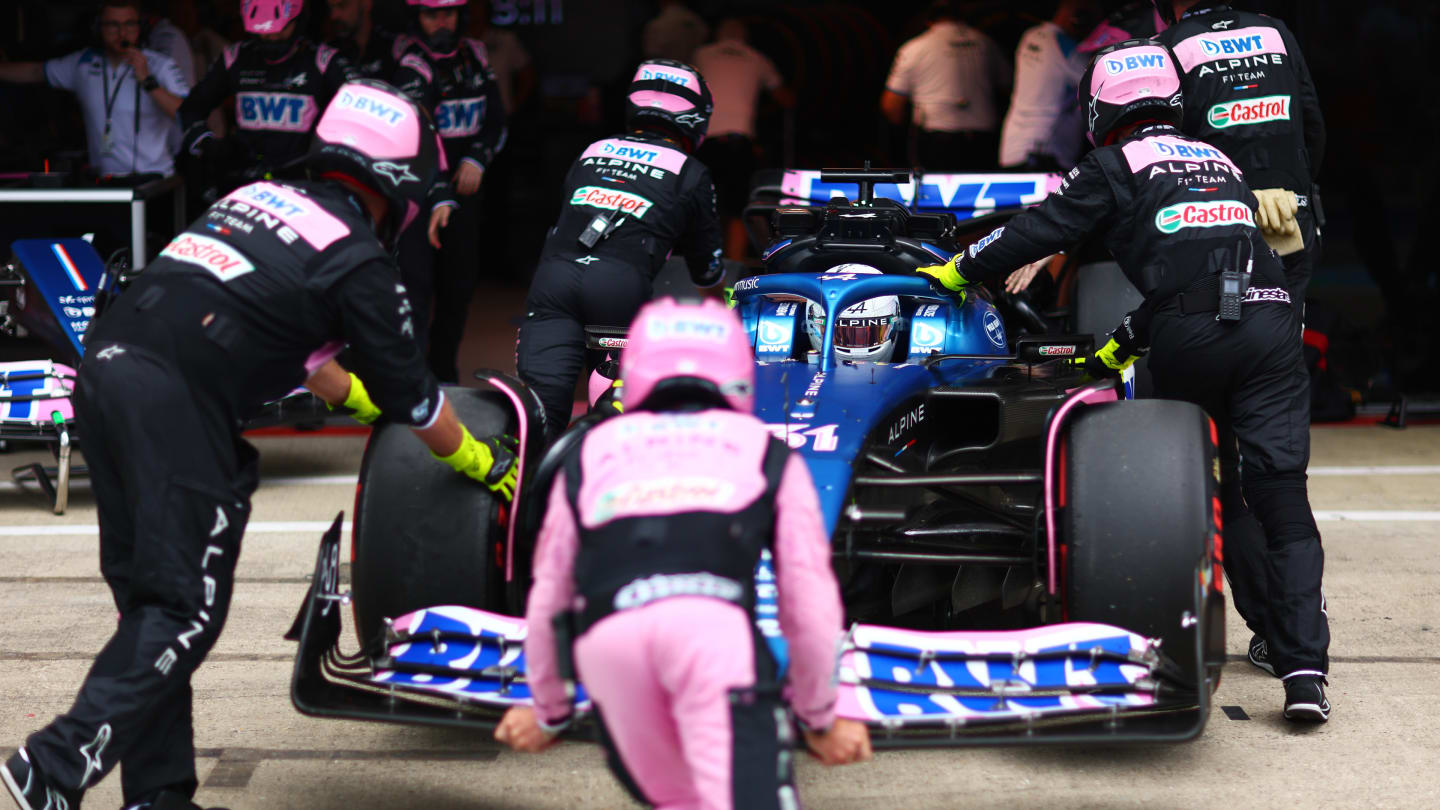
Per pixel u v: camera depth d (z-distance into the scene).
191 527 5.76
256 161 13.82
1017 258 7.84
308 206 6.05
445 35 14.04
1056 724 5.80
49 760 5.47
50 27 18.86
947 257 8.97
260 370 5.95
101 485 5.99
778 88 19.27
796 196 11.27
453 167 14.37
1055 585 6.55
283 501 12.31
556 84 25.78
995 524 7.77
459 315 14.79
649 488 4.51
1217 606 6.27
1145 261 7.70
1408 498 12.26
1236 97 8.80
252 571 10.27
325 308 5.96
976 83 17.45
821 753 4.80
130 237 14.26
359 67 14.12
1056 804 6.59
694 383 4.75
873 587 7.52
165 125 15.64
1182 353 7.66
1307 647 7.39
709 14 20.42
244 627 9.09
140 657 5.64
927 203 11.30
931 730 5.68
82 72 15.48
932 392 7.39
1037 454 8.46
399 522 6.69
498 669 6.11
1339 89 21.83
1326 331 15.49
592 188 9.34
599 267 9.20
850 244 8.66
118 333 5.86
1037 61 16.09
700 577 4.34
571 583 4.68
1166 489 6.39
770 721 4.25
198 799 6.64
